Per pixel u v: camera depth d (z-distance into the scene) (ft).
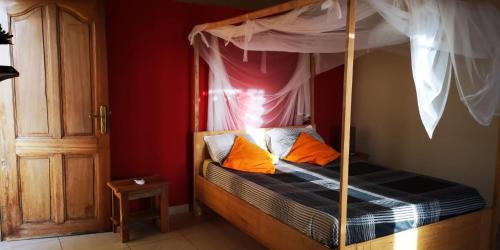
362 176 11.89
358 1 8.31
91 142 11.84
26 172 11.44
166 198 12.32
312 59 15.74
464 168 13.24
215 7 14.28
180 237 12.01
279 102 15.53
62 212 11.78
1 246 11.14
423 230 8.79
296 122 16.08
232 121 14.64
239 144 13.33
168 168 13.93
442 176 13.97
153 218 12.30
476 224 9.75
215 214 14.15
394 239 8.37
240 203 10.96
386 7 7.95
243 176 11.59
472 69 9.13
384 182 11.19
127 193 11.54
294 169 12.82
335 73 17.29
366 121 16.94
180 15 13.60
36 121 11.38
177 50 13.67
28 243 11.38
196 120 13.78
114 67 12.62
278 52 15.20
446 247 9.25
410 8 7.97
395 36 10.68
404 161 15.35
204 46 13.79
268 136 14.74
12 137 11.21
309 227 8.38
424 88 8.24
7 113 11.11
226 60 14.20
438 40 8.30
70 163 11.76
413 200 9.37
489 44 9.15
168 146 13.85
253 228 10.37
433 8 8.16
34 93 11.28
